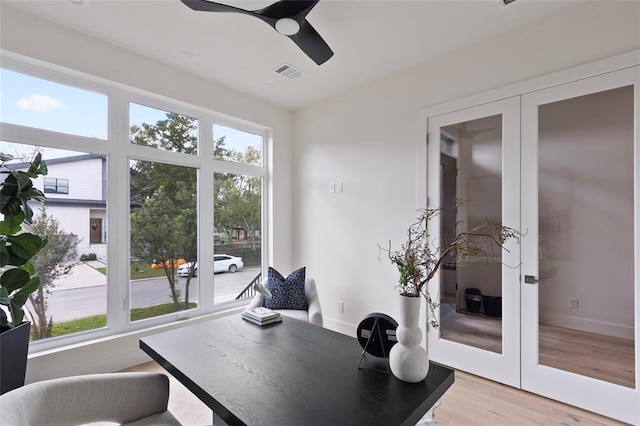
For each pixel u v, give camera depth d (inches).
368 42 103.0
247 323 79.7
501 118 98.6
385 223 127.7
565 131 87.7
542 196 91.4
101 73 103.6
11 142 91.2
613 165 81.1
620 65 78.7
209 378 51.2
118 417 51.3
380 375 52.2
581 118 85.2
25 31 89.4
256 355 60.1
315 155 155.9
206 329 75.0
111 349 104.6
